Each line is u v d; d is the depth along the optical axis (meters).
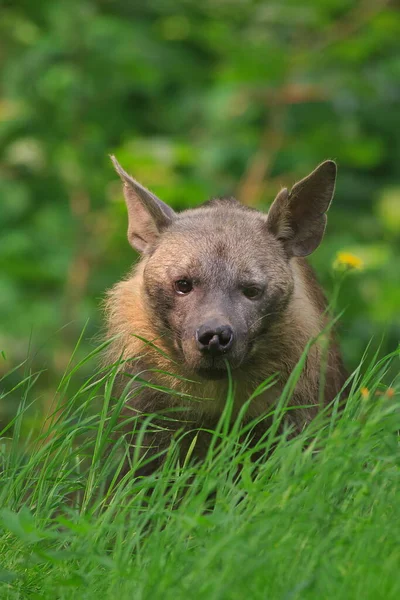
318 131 19.64
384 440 7.57
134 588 6.70
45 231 19.59
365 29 20.03
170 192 17.67
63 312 18.47
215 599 6.06
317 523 6.82
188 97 20.59
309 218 10.75
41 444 9.05
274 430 7.99
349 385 11.12
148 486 8.18
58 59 19.77
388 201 18.94
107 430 8.58
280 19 19.91
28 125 19.97
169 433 10.15
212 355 9.54
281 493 7.09
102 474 8.51
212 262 10.07
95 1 20.94
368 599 6.12
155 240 10.79
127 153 17.67
